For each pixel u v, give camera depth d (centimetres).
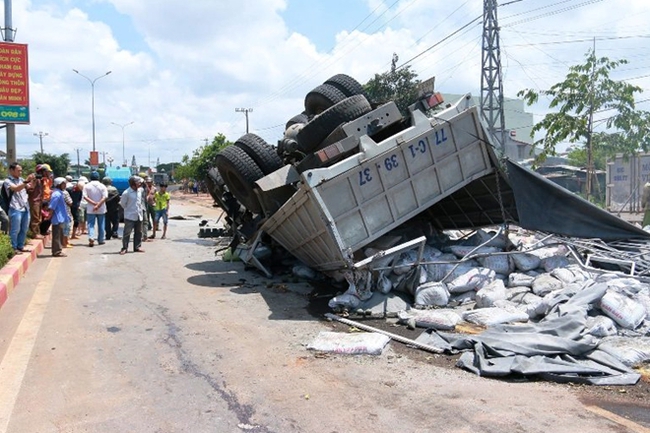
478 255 820
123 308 777
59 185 1288
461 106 843
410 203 820
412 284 780
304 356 571
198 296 859
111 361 559
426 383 493
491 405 441
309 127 855
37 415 434
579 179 3159
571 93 1891
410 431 400
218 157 980
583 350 538
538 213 871
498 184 889
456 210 1071
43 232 1462
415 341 607
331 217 751
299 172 866
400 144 793
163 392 480
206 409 444
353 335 618
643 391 466
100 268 1119
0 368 538
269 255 1061
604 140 2005
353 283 770
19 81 1889
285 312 760
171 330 670
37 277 1010
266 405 451
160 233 1902
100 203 1514
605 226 891
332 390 480
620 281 720
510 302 733
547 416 420
